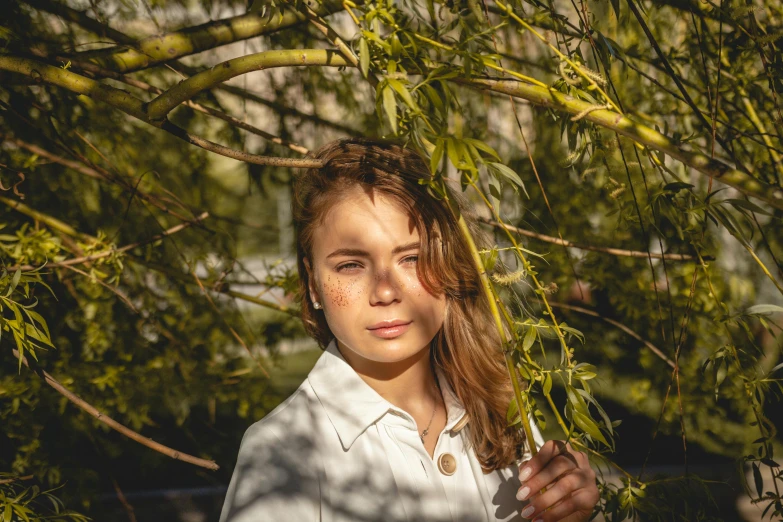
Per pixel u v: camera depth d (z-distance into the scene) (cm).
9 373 255
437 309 125
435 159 96
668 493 138
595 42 136
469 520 129
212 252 307
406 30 109
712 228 265
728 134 179
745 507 371
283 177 298
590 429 109
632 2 128
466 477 132
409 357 133
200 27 194
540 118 289
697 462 404
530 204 290
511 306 142
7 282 153
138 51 192
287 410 129
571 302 302
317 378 133
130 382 282
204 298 303
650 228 221
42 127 259
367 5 109
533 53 281
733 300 264
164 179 307
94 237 267
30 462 262
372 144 126
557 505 121
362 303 121
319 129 302
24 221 255
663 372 286
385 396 133
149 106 122
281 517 115
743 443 395
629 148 250
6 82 150
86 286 263
